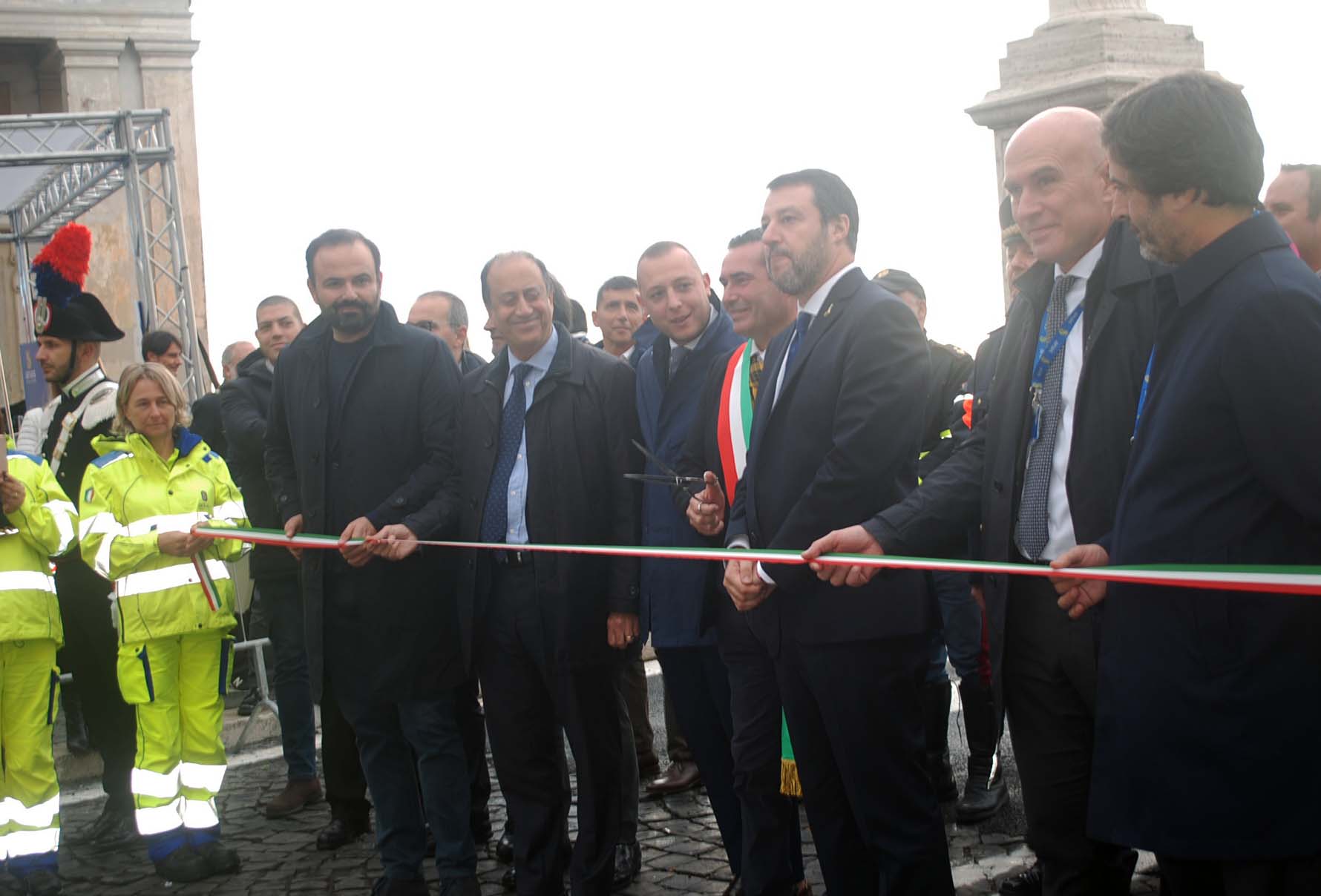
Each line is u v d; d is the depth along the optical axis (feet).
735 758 13.78
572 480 15.14
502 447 15.44
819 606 11.92
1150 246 8.61
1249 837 8.04
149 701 18.35
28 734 17.98
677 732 20.84
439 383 16.34
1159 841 8.34
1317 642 7.95
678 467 15.25
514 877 16.22
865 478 11.82
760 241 14.25
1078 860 10.53
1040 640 10.47
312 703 21.80
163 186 39.81
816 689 12.02
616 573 15.06
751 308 14.26
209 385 39.78
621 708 16.81
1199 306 8.36
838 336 12.33
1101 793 8.71
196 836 18.57
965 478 11.21
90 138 38.58
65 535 18.34
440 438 16.19
